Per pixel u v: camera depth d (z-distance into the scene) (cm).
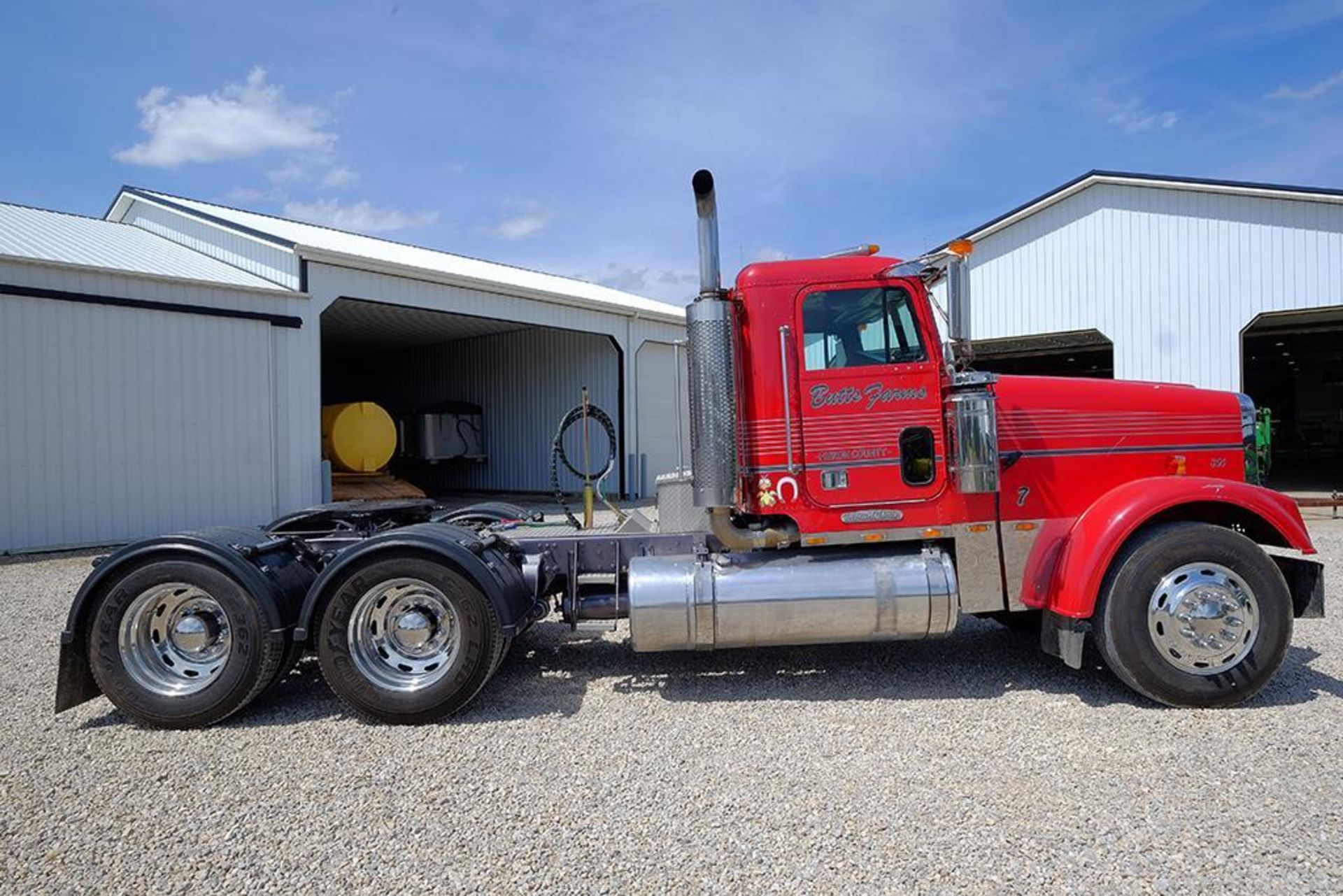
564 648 553
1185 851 272
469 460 2148
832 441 450
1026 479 450
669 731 395
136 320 1118
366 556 414
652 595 437
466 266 1945
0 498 1012
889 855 274
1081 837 282
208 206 1700
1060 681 458
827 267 452
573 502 1811
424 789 335
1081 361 2347
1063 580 423
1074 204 1577
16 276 1020
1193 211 1463
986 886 254
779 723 403
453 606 412
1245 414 472
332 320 1775
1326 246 1355
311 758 372
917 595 430
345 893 259
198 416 1173
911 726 393
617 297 2133
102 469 1089
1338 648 509
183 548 412
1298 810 299
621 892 256
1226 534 408
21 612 695
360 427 1534
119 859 283
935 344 452
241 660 412
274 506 1245
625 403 1827
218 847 290
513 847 285
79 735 407
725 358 439
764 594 433
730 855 276
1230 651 404
